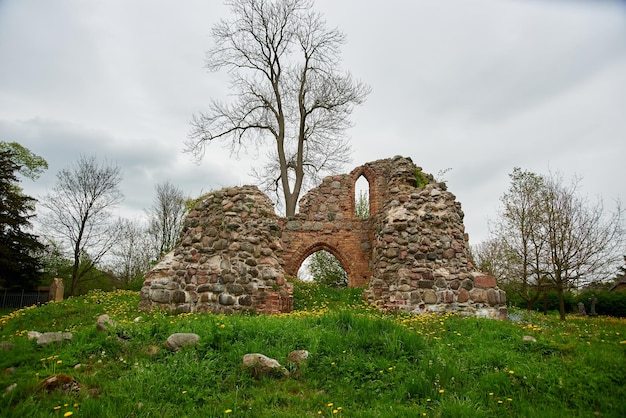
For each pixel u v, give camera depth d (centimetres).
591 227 1741
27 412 455
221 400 513
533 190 2025
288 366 604
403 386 551
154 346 648
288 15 2531
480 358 647
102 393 508
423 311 1247
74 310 1162
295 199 2481
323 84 2553
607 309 2686
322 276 2762
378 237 1464
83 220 3072
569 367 611
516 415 493
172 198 3684
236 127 2578
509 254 2044
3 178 3284
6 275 3038
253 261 1212
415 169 1841
